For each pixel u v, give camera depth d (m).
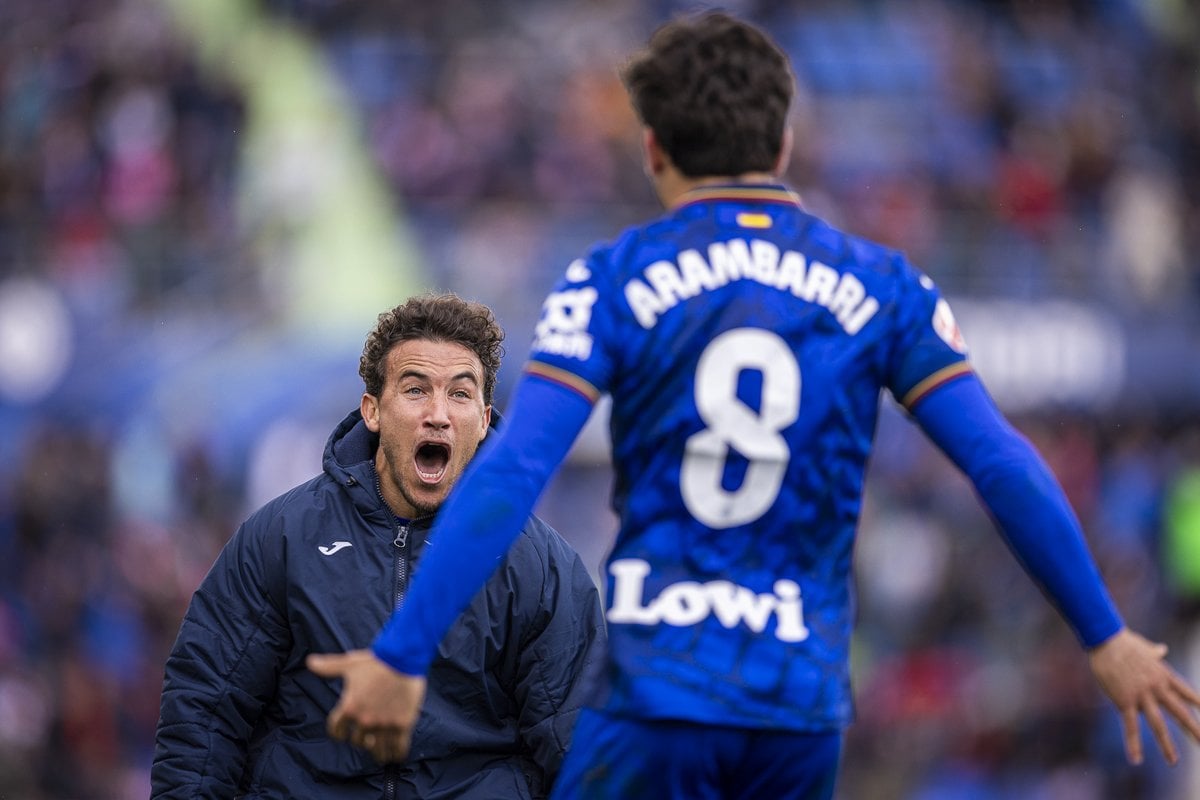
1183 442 55.44
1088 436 56.19
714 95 9.79
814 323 9.55
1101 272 60.19
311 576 12.87
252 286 54.06
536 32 69.88
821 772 9.55
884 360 9.66
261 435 50.56
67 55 62.56
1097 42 78.25
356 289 55.06
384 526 13.08
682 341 9.48
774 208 9.85
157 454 49.72
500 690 12.99
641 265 9.62
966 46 76.38
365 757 12.57
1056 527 9.21
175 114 60.59
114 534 47.41
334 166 59.94
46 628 45.47
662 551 9.45
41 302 51.69
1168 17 79.62
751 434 9.41
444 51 68.50
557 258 57.78
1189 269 63.12
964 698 48.03
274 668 12.98
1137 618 50.72
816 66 74.75
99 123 59.47
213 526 48.94
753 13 76.25
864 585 50.28
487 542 9.17
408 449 12.98
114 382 50.78
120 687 43.31
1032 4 79.19
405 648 9.13
